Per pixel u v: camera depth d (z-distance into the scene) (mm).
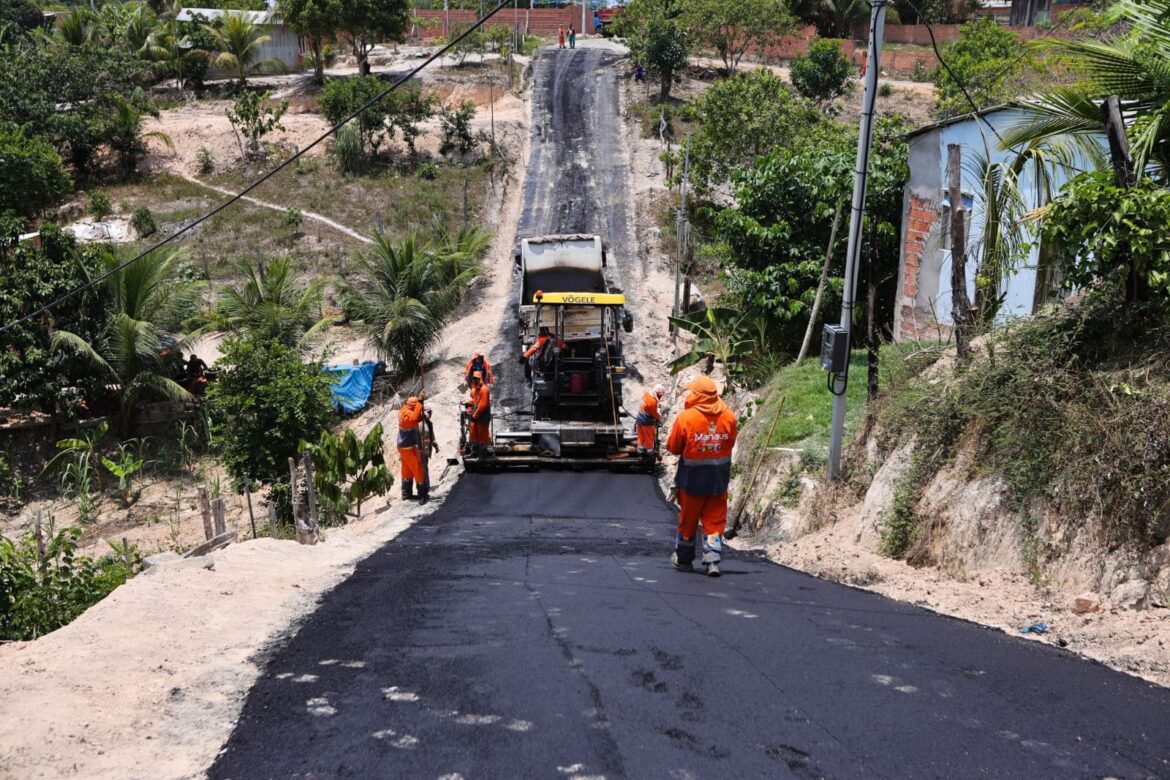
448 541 11602
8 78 50062
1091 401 7492
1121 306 8336
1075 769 3904
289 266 32062
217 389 22469
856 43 69062
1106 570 6676
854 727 4371
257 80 64625
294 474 13977
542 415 19828
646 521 14219
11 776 3906
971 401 8711
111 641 5918
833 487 11258
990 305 10469
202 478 27438
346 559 9766
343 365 29891
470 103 52250
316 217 44656
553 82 61969
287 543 10195
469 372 18938
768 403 15641
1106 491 6930
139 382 28031
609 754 4082
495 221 44688
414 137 52688
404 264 30188
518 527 13297
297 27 58781
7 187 43531
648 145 52031
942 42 70875
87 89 51906
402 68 66188
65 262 27891
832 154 21094
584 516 14742
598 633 6078
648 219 43750
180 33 62469
